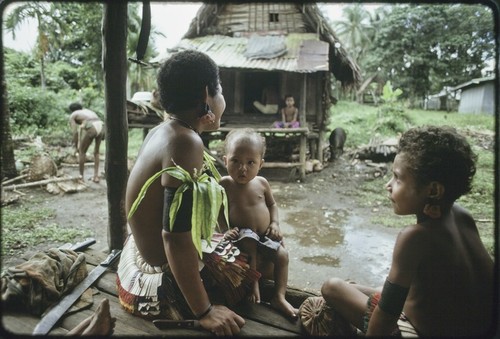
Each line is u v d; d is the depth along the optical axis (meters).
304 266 4.23
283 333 1.67
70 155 9.73
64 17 14.23
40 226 5.05
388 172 9.05
